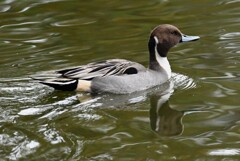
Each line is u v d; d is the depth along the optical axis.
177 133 11.62
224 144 11.06
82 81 14.15
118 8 20.23
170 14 19.38
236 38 16.92
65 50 16.59
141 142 11.27
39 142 11.33
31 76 14.21
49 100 13.54
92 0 21.11
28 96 13.73
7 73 14.98
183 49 16.50
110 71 14.34
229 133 11.52
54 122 12.27
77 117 12.54
